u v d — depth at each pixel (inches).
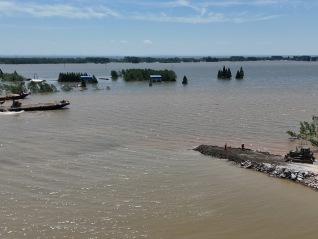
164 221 1230.9
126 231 1161.4
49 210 1289.4
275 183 1583.4
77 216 1249.4
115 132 2541.8
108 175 1653.5
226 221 1240.8
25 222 1202.0
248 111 3405.5
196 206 1348.4
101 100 4365.2
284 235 1159.6
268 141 2313.0
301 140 2274.9
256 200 1408.7
